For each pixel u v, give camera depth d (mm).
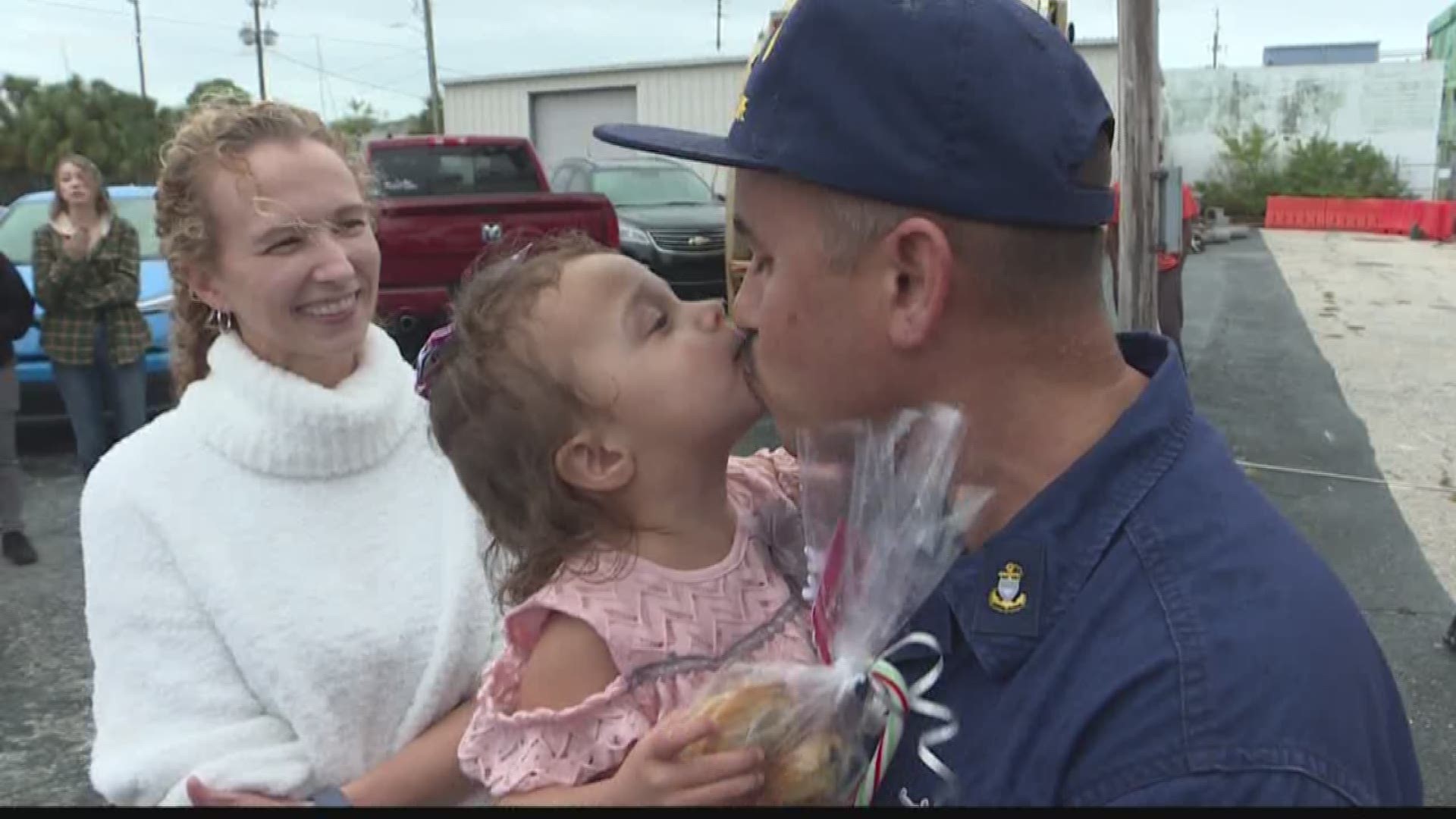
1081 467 959
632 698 1129
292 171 1635
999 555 972
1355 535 5230
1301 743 814
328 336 1651
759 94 1019
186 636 1544
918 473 1004
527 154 10531
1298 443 6781
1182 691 848
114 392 6105
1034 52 938
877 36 940
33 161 39125
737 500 1349
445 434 1274
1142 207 5461
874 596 1027
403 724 1611
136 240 6148
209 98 1761
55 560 5336
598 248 1288
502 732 1156
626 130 1145
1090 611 924
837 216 981
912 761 1005
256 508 1583
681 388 1177
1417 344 10141
